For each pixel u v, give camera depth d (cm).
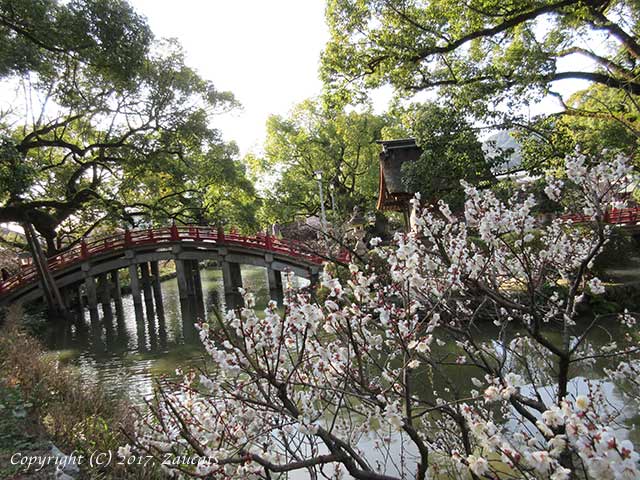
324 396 317
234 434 305
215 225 2095
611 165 350
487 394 232
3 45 1033
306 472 459
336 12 1071
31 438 438
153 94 1543
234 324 256
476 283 335
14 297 1820
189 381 408
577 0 861
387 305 301
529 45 964
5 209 1468
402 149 1548
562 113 1060
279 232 2561
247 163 2605
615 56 1052
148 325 1602
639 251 1281
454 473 406
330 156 2495
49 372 632
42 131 1417
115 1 1164
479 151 1093
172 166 1630
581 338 334
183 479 317
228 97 1702
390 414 249
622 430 475
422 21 1064
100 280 2153
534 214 841
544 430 183
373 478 240
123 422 477
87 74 1455
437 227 432
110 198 1775
